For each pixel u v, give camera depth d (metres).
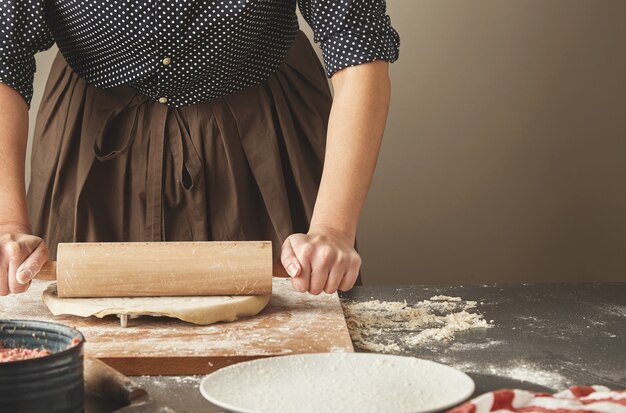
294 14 1.54
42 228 1.64
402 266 2.57
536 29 2.51
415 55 2.48
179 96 1.50
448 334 1.06
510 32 2.50
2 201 1.28
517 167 2.57
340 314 1.13
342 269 1.13
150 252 1.12
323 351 0.97
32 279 1.20
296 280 1.12
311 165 1.63
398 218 2.55
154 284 1.12
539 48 2.52
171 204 1.53
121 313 1.06
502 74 2.52
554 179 2.59
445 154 2.53
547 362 0.96
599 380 0.90
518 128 2.55
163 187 1.53
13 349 0.78
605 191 2.61
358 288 1.33
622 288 1.33
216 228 1.55
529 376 0.91
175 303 1.09
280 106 1.58
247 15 1.40
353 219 1.23
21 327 0.80
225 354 0.94
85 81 1.57
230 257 1.12
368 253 2.56
